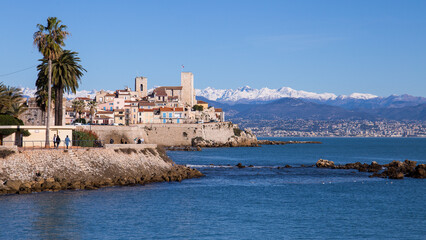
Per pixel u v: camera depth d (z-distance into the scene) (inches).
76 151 3442.4
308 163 6289.4
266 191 3464.6
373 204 2979.8
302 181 4089.6
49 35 3914.9
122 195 3036.4
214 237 2134.6
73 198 2861.7
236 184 3814.0
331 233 2240.4
